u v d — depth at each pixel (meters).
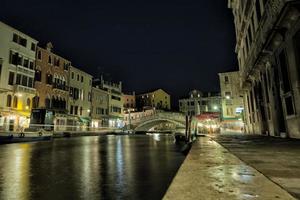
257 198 1.92
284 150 6.14
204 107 70.00
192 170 3.24
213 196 1.99
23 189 4.95
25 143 21.11
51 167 7.88
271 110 15.65
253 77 21.20
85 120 42.84
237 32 27.89
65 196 4.44
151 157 11.00
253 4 17.67
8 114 27.12
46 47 35.84
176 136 23.98
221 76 50.50
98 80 58.41
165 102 85.25
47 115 29.22
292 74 11.27
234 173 3.01
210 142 10.27
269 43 13.23
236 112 47.84
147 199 4.21
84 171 7.13
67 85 39.66
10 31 28.88
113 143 21.69
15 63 29.44
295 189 2.19
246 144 8.59
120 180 5.81
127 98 82.75
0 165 8.33
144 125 57.22
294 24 10.70
